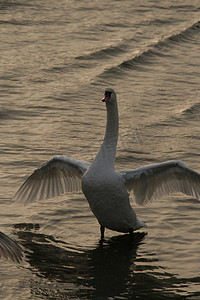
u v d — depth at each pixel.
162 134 18.52
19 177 14.48
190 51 30.91
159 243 11.62
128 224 11.47
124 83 24.72
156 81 25.14
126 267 10.69
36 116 19.59
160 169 11.38
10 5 35.91
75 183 12.33
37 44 29.22
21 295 9.65
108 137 11.19
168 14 38.06
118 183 10.85
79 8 37.03
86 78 24.83
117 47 29.83
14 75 24.23
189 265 10.80
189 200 13.49
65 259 10.89
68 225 12.27
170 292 9.89
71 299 9.59
